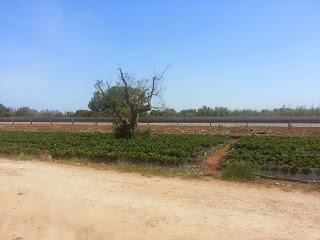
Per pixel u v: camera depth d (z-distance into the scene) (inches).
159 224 567.2
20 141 1557.6
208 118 1888.5
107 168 1032.2
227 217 585.9
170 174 922.7
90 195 716.0
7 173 924.6
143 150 1208.2
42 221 618.5
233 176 874.1
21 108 3324.3
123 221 586.9
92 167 1053.2
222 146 1348.4
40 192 745.0
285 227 546.3
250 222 565.3
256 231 533.0
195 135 1601.9
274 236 516.7
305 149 1194.6
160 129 1846.7
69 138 1620.3
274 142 1328.7
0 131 2069.4
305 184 841.5
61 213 637.3
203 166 1043.3
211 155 1199.6
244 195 719.1
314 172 916.6
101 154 1162.0
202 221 571.2
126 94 1583.4
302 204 660.7
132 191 745.0
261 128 1683.1
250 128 1697.8
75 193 731.4
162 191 744.3
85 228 582.9
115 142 1430.9
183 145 1298.0
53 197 711.1
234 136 1557.6
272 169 951.0
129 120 1611.7
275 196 717.9
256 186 808.9
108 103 1619.1
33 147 1379.2
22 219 631.2
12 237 583.8
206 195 714.2
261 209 626.2
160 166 1050.7
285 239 507.5
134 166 1027.9
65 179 861.8
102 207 647.8
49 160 1179.9
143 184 810.2
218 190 757.9
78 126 2098.9
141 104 1599.4
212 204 652.7
